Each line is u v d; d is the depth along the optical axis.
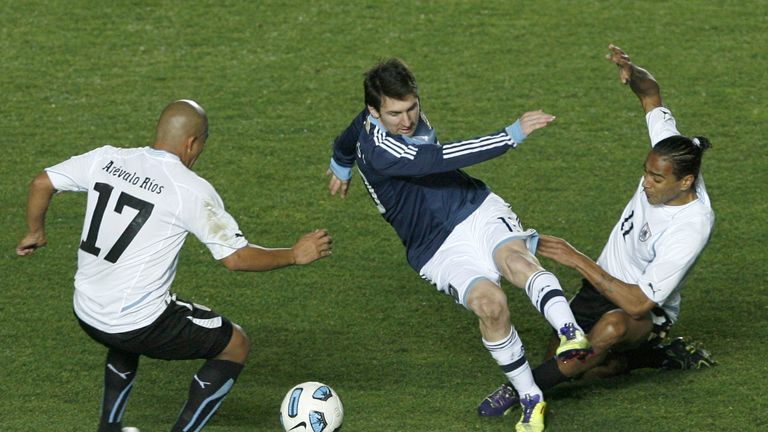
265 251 18.75
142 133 36.16
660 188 20.67
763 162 34.00
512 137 19.86
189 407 19.59
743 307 26.41
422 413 21.91
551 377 21.25
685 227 20.89
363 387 23.47
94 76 39.75
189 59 40.81
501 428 20.98
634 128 36.25
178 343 19.14
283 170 34.09
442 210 21.44
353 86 39.00
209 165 34.34
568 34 42.34
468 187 21.77
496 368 24.27
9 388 23.59
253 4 44.62
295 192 32.94
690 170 20.50
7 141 35.56
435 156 20.05
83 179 19.27
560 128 36.34
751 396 21.89
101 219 18.73
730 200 31.86
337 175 23.59
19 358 24.91
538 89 38.75
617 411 21.53
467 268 20.84
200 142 19.42
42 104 37.91
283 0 44.91
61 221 31.27
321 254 18.81
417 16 43.72
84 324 19.19
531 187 33.03
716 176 33.25
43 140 35.69
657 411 21.45
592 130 36.19
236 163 34.47
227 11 44.09
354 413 21.86
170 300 19.12
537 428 20.44
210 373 19.58
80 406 22.70
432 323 26.48
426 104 37.88
